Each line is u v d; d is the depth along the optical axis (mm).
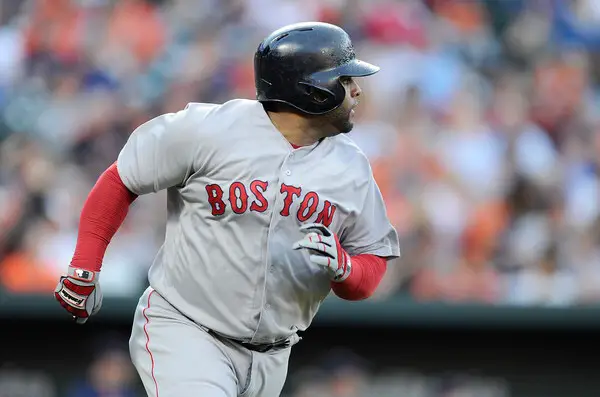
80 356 27922
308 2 39062
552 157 33312
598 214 31344
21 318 27109
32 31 38094
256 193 12492
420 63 36188
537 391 27609
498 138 33344
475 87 35969
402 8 38750
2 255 30016
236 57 36719
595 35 39219
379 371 27672
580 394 27531
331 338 27750
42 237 30250
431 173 31297
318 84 12539
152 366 12875
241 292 12742
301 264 12922
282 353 13695
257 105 12906
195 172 12555
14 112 35031
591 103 36094
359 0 38938
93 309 12953
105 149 33188
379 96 34375
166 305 13078
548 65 37375
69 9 38688
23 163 32125
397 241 13750
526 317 26500
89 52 37344
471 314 26516
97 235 12781
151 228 30125
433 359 27703
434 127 33125
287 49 12609
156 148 12547
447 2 39406
